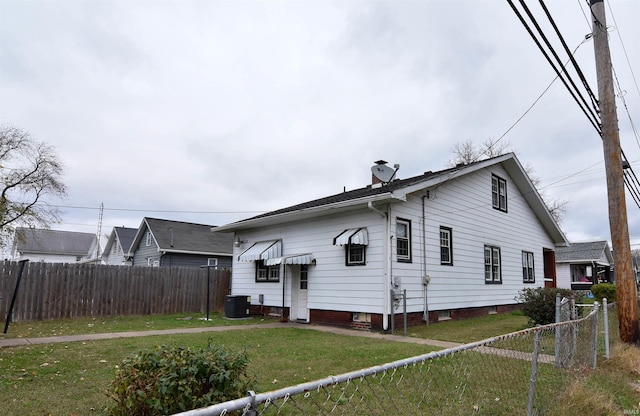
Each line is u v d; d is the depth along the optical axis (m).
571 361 6.21
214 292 17.89
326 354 7.55
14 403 4.55
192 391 2.90
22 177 23.53
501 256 17.20
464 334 10.58
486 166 15.79
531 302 11.31
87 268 14.38
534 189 19.09
